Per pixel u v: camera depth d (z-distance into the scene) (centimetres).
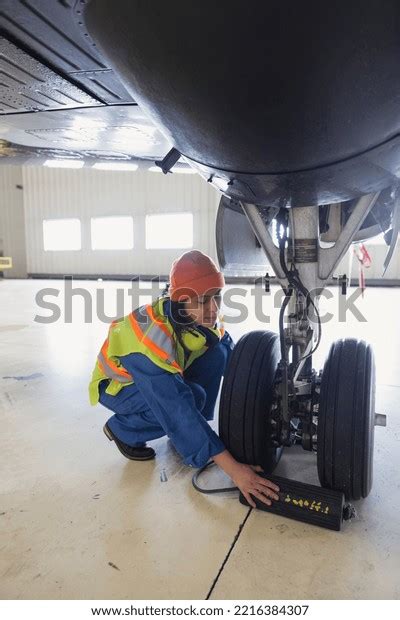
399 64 67
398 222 140
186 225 1252
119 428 160
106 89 108
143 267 1331
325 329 425
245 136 81
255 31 60
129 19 65
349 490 126
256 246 194
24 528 122
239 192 114
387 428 188
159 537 117
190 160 105
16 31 78
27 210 1491
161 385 128
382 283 977
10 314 582
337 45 62
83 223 1399
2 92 111
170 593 97
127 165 227
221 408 139
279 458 160
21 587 100
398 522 123
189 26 62
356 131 79
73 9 68
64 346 374
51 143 177
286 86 68
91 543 115
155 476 151
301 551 111
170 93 76
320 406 127
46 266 1493
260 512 129
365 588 98
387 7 59
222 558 108
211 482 147
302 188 102
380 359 308
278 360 154
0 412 217
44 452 171
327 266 136
